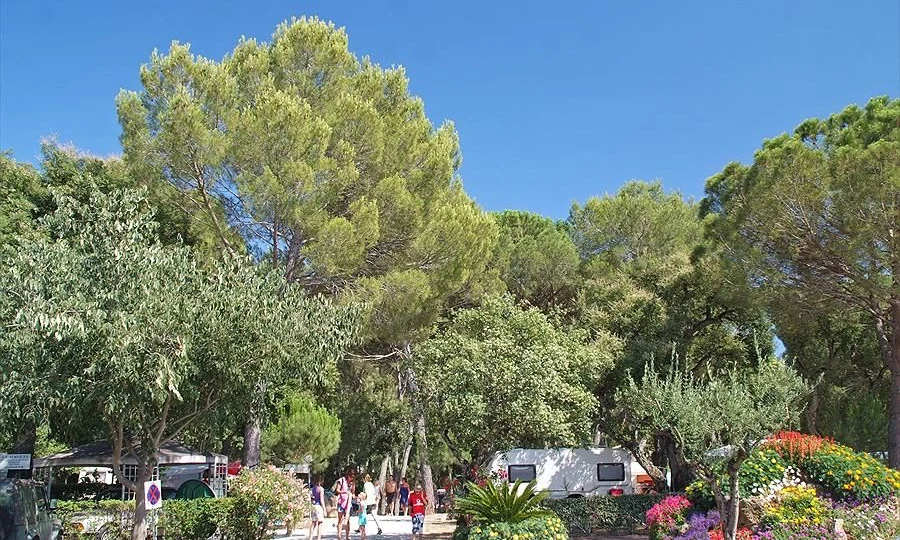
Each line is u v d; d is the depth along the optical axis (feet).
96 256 32.99
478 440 51.19
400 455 117.19
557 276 85.97
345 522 53.26
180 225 62.39
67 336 29.99
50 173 76.28
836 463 42.19
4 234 65.41
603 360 59.93
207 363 33.99
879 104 55.47
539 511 38.24
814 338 83.35
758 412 35.29
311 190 54.08
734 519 34.96
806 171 50.49
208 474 65.51
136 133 55.62
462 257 64.75
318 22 64.80
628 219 94.17
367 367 91.25
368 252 62.13
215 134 54.08
